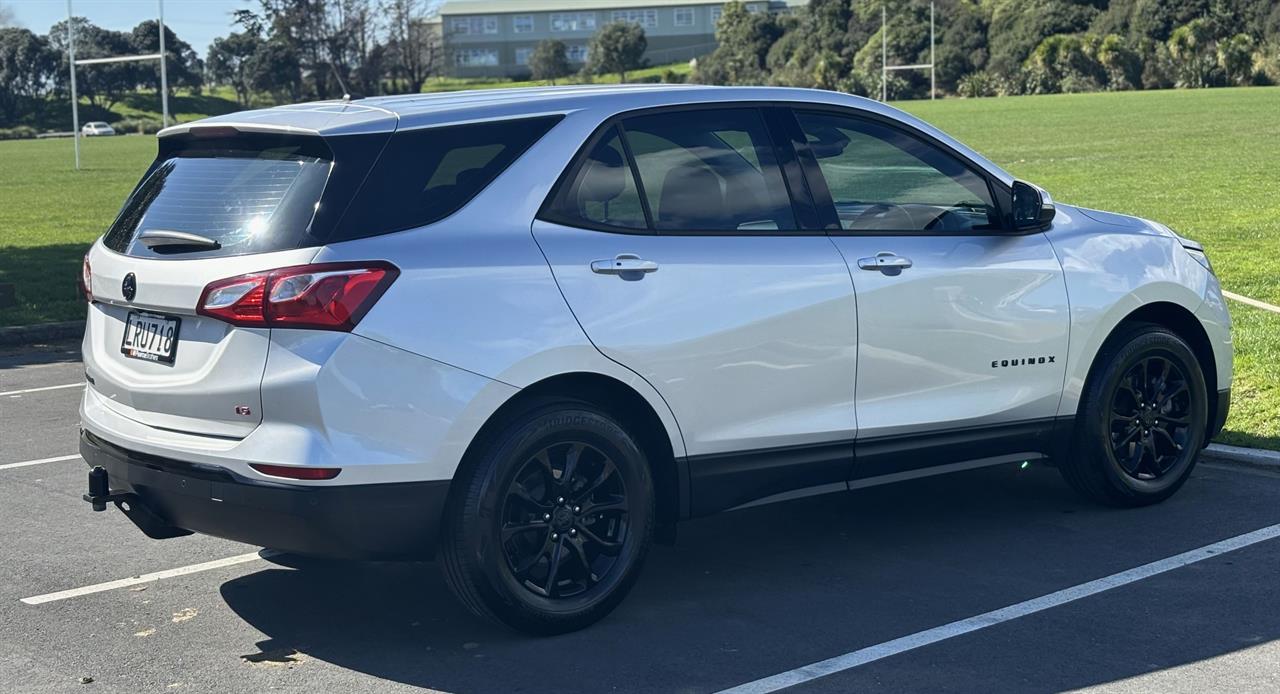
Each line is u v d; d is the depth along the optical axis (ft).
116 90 392.06
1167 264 20.71
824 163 17.97
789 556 18.81
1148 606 16.30
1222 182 79.61
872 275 17.72
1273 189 73.72
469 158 15.53
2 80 373.20
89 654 15.58
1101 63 301.02
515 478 15.26
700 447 16.63
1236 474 22.50
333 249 14.47
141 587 18.08
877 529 20.02
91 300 17.19
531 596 15.53
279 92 299.58
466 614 16.78
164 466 15.23
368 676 14.79
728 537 19.84
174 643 15.93
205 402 14.92
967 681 14.17
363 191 14.80
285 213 14.76
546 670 14.84
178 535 17.31
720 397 16.65
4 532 20.80
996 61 320.70
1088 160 104.06
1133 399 20.42
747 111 17.56
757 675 14.55
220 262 14.82
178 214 15.85
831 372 17.46
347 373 14.26
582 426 15.62
